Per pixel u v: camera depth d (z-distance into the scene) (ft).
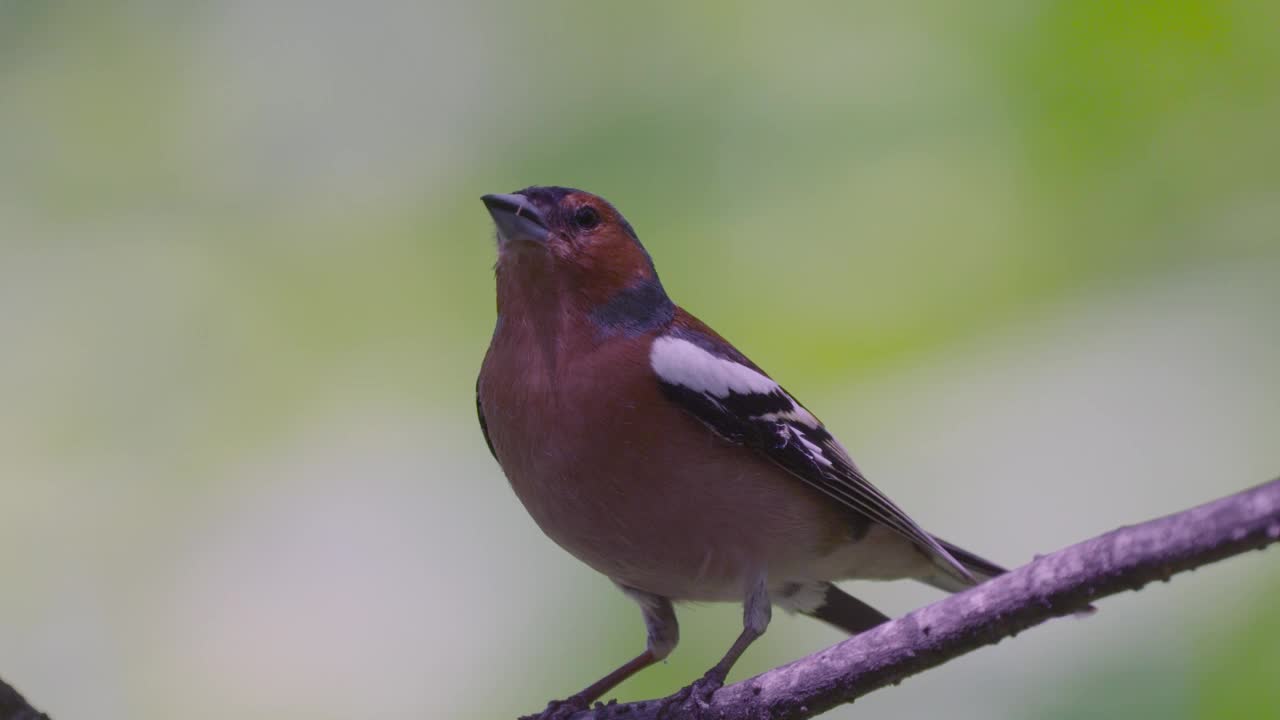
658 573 27.71
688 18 41.86
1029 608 20.17
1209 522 18.67
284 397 39.86
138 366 40.06
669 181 40.47
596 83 41.47
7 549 38.22
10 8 42.37
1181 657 30.91
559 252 26.73
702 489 26.35
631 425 25.85
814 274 39.70
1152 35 37.91
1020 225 39.24
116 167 41.88
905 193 39.96
